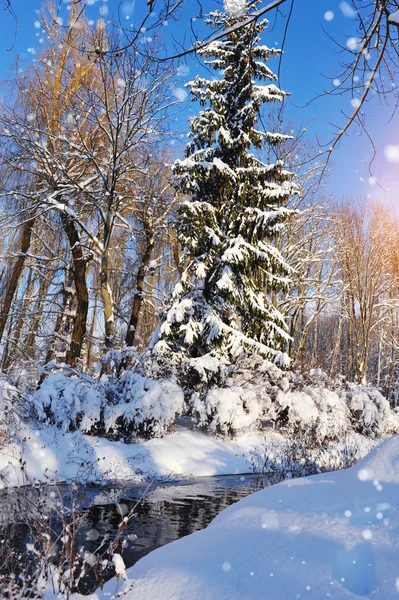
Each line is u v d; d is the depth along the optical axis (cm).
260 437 1424
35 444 1005
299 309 2791
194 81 1731
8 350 2178
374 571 259
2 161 1805
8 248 2067
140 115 1722
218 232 1653
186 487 991
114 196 1786
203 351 1639
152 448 1198
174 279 2689
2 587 338
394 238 3194
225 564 292
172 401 1274
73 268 2072
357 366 3050
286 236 2656
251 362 1596
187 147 1783
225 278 1545
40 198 1786
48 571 363
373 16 390
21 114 1855
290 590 254
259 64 1662
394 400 3634
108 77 1736
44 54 1855
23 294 2356
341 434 1525
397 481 351
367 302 3097
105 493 888
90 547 563
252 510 395
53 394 1165
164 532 652
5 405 1006
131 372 1336
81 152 1805
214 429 1351
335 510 343
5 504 706
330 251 2761
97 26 1084
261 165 1755
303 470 962
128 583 310
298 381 1644
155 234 2116
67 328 2247
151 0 347
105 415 1198
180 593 272
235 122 1697
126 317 2456
